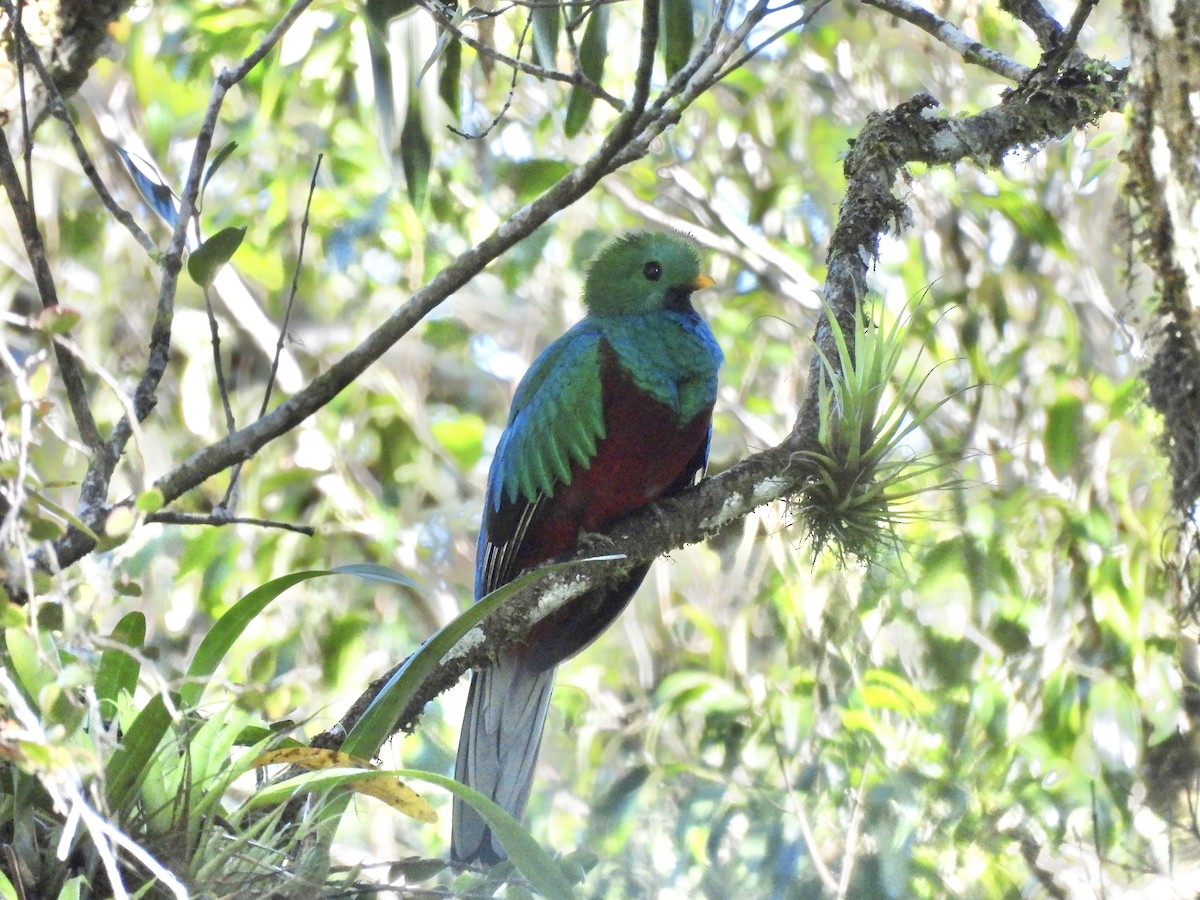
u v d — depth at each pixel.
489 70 8.59
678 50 8.34
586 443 8.02
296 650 12.63
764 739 11.21
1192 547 5.30
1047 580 11.24
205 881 5.18
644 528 7.55
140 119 14.76
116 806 5.24
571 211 14.79
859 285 7.58
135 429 4.85
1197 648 8.97
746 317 14.41
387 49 8.42
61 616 5.29
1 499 5.05
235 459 6.79
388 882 6.27
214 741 5.54
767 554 11.84
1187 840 10.05
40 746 4.16
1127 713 10.59
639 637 12.53
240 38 12.83
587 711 12.29
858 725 10.68
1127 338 6.32
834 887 10.27
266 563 13.07
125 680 5.84
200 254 6.61
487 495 8.38
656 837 10.89
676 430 8.13
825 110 14.64
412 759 11.56
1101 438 11.69
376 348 6.99
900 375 12.64
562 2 7.33
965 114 8.16
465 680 12.88
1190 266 5.07
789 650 11.49
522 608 7.08
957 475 11.66
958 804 10.55
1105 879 9.91
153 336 6.70
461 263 7.08
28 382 4.71
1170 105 4.98
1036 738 10.87
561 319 14.72
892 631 11.33
